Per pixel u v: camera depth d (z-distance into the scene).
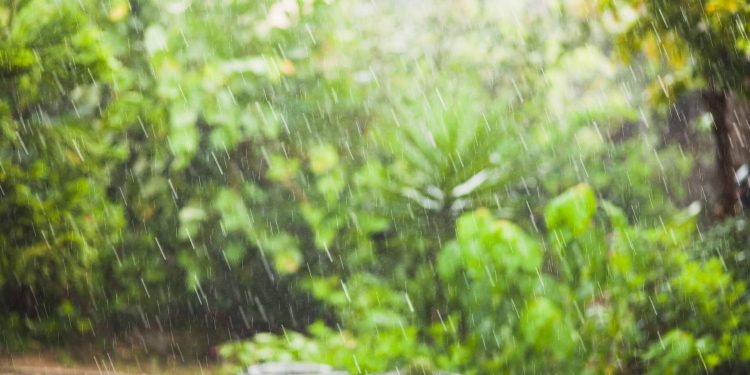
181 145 9.73
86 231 7.82
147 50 10.08
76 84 7.73
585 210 5.76
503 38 12.39
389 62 11.70
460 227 5.84
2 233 7.21
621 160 13.00
